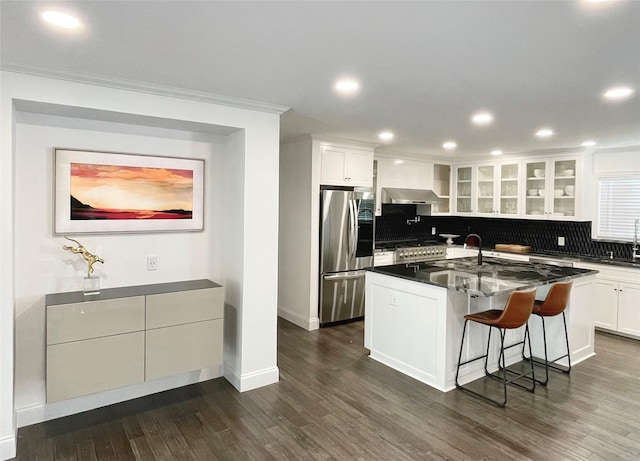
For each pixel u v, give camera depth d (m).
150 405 3.18
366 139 5.07
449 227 7.57
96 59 2.30
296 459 2.52
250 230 3.41
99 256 3.11
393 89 2.85
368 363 4.07
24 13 1.74
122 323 2.84
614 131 4.30
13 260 2.49
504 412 3.11
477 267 4.38
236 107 3.27
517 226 6.70
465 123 3.99
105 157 3.07
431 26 1.83
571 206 5.75
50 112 2.79
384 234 6.84
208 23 1.83
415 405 3.21
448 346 3.46
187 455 2.55
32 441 2.67
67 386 2.67
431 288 3.55
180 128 3.32
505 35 1.92
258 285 3.48
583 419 3.01
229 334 3.64
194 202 3.49
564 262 5.57
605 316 5.15
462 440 2.73
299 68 2.43
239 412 3.08
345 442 2.70
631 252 5.41
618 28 1.83
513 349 4.14
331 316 5.29
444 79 2.60
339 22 1.81
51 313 2.60
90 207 3.04
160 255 3.37
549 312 3.61
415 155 6.46
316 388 3.50
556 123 3.92
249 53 2.20
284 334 4.98
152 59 2.30
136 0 1.62
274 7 1.67
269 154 3.47
